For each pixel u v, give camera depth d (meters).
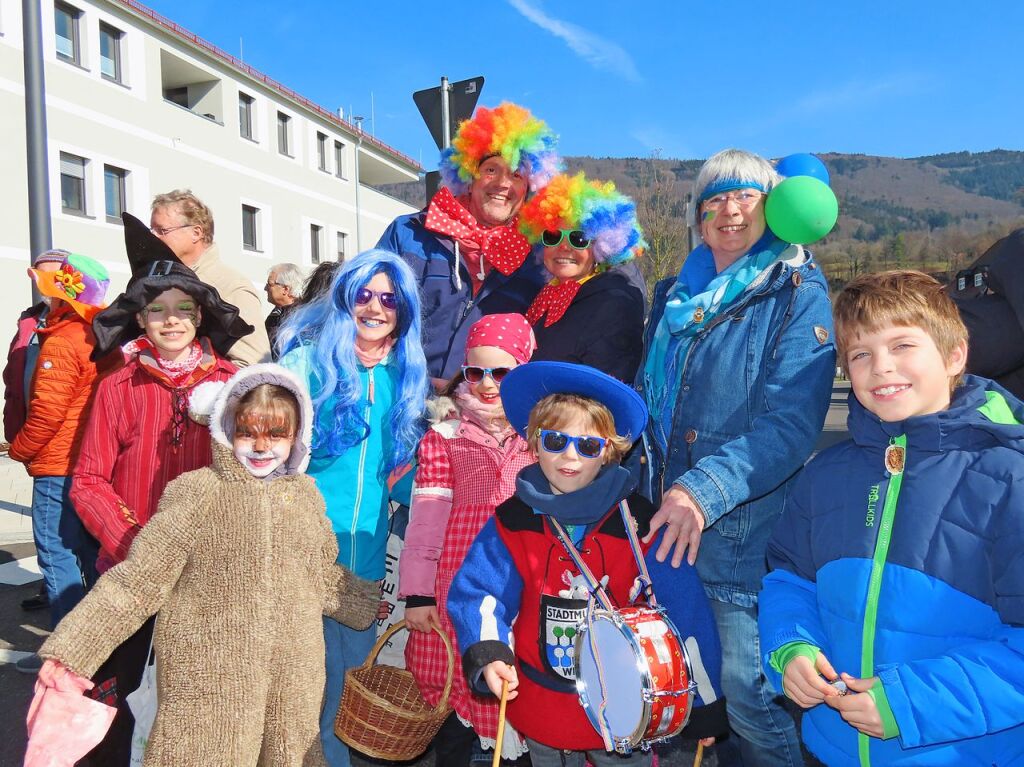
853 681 1.75
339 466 2.87
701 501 2.23
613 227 3.21
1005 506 1.71
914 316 1.86
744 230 2.66
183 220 3.83
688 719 2.07
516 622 2.37
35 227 8.17
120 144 18.23
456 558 2.70
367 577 2.85
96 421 2.71
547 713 2.26
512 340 2.85
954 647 1.74
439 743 2.95
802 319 2.48
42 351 3.81
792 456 2.35
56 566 3.94
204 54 21.06
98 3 17.69
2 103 15.14
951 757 1.75
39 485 3.89
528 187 3.77
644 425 2.43
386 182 34.28
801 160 2.85
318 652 2.51
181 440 2.74
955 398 1.92
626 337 3.13
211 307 2.83
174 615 2.30
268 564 2.36
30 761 2.13
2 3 15.16
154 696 2.42
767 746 2.52
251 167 23.06
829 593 1.96
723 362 2.58
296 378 2.50
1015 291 2.57
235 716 2.26
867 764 1.87
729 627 2.54
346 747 2.87
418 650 2.79
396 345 3.04
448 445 2.85
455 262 3.62
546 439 2.32
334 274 3.12
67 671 2.19
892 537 1.85
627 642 2.00
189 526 2.31
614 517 2.33
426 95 4.98
